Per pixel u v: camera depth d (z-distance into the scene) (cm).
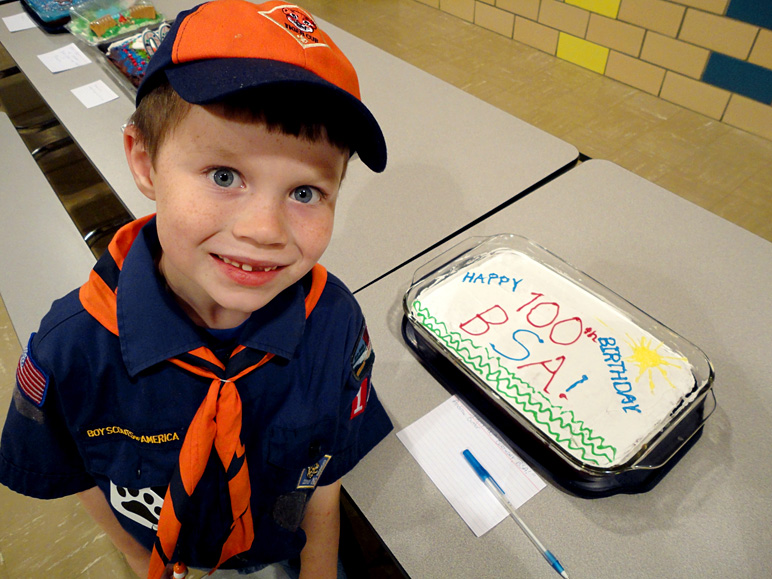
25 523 141
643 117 254
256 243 43
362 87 154
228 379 56
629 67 268
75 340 53
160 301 52
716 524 68
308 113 41
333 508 78
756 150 233
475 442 77
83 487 68
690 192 215
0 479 63
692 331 90
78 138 136
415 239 108
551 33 292
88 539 138
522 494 72
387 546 68
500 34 318
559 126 250
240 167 42
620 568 65
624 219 111
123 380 55
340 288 66
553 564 65
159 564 62
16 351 178
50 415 58
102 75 162
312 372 63
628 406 74
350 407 69
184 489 57
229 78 38
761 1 211
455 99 149
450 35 321
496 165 127
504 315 86
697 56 240
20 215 130
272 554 77
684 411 74
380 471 75
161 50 42
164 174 43
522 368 79
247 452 65
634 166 228
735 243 106
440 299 89
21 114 265
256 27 42
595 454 69
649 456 72
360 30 327
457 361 81
